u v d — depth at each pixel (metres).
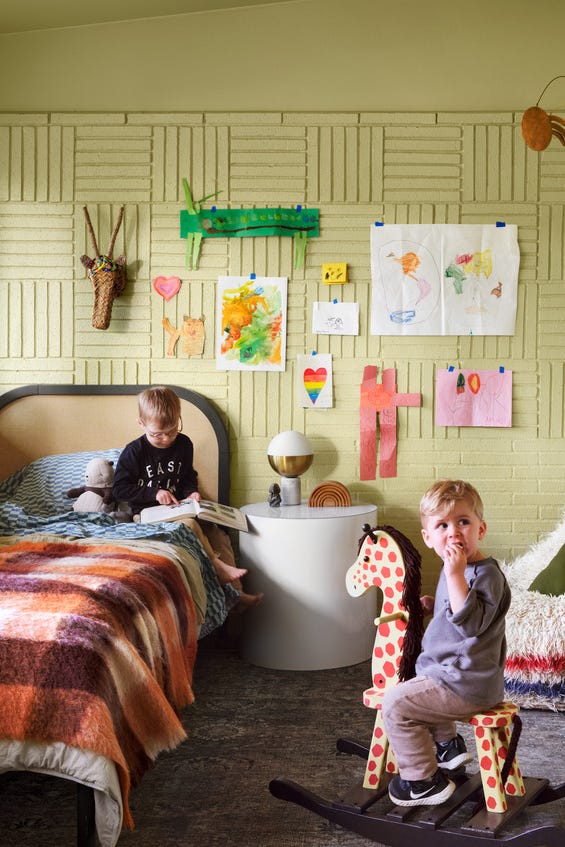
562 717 2.86
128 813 1.77
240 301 3.83
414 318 3.82
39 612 2.02
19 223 3.83
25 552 2.71
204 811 2.19
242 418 3.86
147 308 3.84
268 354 3.83
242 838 2.05
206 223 3.82
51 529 3.07
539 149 3.50
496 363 3.83
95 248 3.76
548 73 3.79
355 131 3.80
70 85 3.83
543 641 2.85
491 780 2.00
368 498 3.86
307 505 3.68
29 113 3.82
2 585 2.25
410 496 3.85
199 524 3.51
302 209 3.81
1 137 3.82
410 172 3.81
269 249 3.83
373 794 2.13
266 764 2.48
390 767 2.27
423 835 1.97
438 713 1.99
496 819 1.97
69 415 3.81
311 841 2.04
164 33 3.81
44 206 3.83
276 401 3.85
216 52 3.81
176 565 2.74
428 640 2.08
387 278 3.81
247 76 3.81
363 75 3.80
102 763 1.73
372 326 3.83
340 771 2.43
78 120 3.82
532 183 3.80
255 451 3.86
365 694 2.20
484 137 3.80
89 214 3.83
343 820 2.07
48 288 3.85
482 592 2.01
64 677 1.81
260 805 2.22
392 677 2.17
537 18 3.79
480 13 3.79
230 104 3.82
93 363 3.86
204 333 3.84
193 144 3.81
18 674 1.82
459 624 1.97
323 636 3.34
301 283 3.83
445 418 3.83
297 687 3.16
